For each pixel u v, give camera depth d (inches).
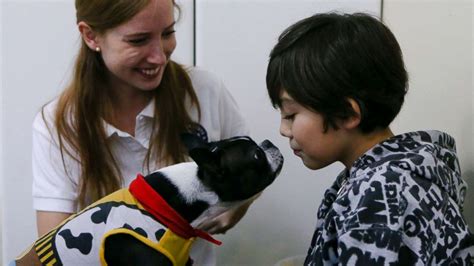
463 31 64.2
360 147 38.3
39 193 54.6
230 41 69.8
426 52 68.5
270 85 39.3
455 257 34.4
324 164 39.8
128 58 49.0
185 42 70.0
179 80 55.9
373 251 32.1
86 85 53.2
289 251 74.0
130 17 47.2
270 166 51.1
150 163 55.8
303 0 68.9
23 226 72.7
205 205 47.6
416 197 33.5
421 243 32.7
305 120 37.7
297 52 37.4
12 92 70.3
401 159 34.9
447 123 67.4
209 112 57.4
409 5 68.6
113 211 45.9
